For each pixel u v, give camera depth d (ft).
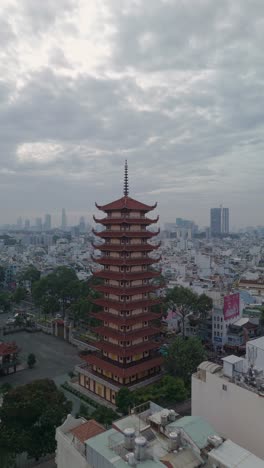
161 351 343.05
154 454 136.05
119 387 256.11
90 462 135.33
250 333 403.95
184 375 276.21
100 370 283.18
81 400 276.21
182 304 403.54
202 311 394.32
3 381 307.58
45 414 186.09
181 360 276.21
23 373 325.42
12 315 538.06
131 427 155.12
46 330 451.12
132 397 237.45
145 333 277.85
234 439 168.35
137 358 277.23
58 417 187.42
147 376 278.67
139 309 281.33
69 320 465.88
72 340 406.82
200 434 141.79
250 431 162.09
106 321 277.03
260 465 126.72
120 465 122.93
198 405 184.75
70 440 154.20
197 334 416.67
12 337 431.84
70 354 374.43
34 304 561.84
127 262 269.03
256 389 163.73
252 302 552.82
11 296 563.07
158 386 262.06
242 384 167.63
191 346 288.10
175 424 148.46
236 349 385.29
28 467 197.26
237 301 414.00
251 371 173.99
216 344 395.96
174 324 440.86
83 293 493.77
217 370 183.62
